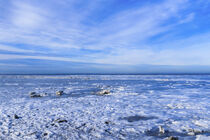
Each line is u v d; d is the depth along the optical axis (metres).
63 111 9.27
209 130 6.10
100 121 7.38
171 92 17.88
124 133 5.94
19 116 8.20
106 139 5.41
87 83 34.06
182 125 6.74
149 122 7.23
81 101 12.74
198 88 21.97
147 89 21.12
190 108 9.84
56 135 5.72
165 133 5.93
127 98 14.14
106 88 22.86
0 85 28.50
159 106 10.62
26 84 31.19
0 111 9.27
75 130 6.24
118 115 8.42
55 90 20.61
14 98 14.33
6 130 6.19
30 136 5.61
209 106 10.33
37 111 9.27
